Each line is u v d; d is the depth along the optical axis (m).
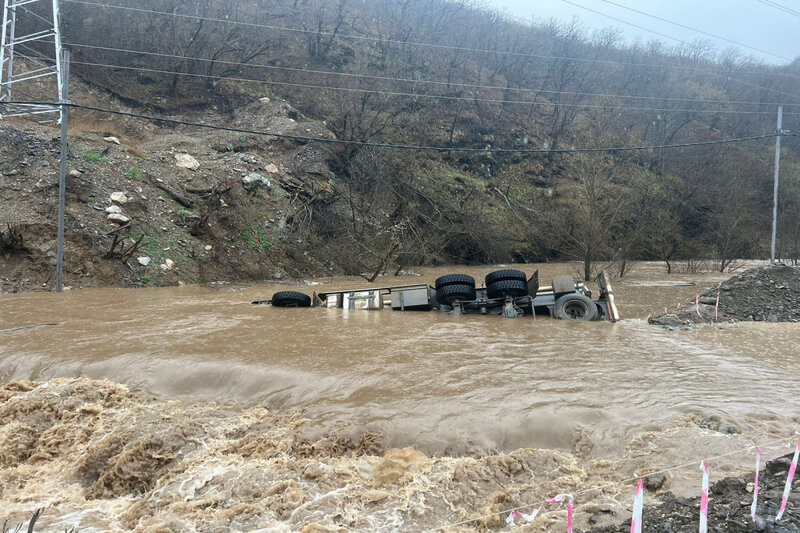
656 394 6.86
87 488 5.97
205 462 5.83
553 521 4.50
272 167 28.50
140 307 14.09
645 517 4.36
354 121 35.16
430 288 14.27
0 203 19.22
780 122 25.67
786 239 37.44
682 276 26.17
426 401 6.59
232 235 23.86
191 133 30.81
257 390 7.33
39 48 31.00
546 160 44.62
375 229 29.30
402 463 5.50
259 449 5.96
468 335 10.45
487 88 49.53
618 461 5.39
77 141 23.08
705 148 49.81
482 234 33.81
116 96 31.59
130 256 19.62
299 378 7.45
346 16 50.78
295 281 23.59
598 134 45.19
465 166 40.94
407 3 52.34
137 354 8.62
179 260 21.05
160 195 22.84
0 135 21.27
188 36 35.97
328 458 5.73
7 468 6.43
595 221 24.69
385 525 4.61
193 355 8.52
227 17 38.56
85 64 31.75
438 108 44.44
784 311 13.75
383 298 14.60
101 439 6.41
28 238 18.44
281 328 10.94
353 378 7.41
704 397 6.75
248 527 4.66
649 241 35.31
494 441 5.84
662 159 48.59
